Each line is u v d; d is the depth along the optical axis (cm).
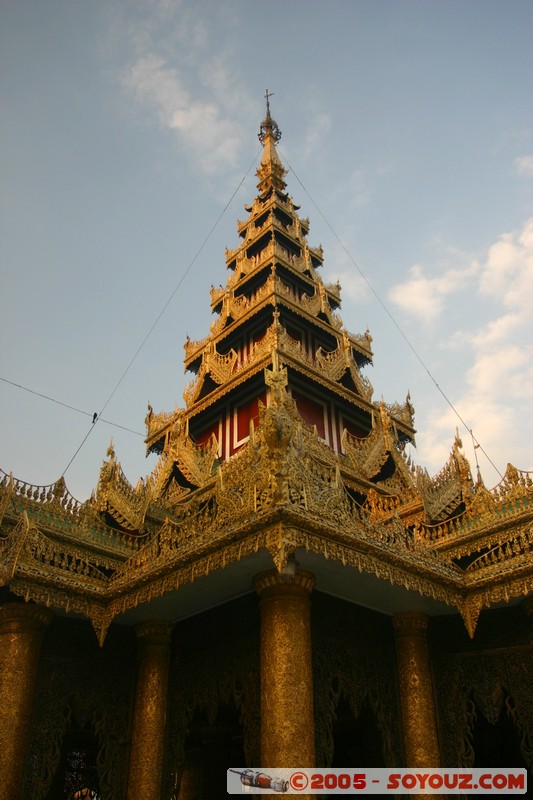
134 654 1700
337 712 1895
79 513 1862
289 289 3030
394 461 2444
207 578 1392
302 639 1265
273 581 1310
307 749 1169
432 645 1662
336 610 1546
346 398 2645
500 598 1474
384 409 2594
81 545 1756
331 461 2245
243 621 1529
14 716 1397
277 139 3906
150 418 2953
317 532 1205
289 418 1287
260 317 2830
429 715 1532
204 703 1540
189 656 1630
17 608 1492
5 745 1367
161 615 1644
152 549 1474
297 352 2545
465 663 1611
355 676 1509
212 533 1296
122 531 1966
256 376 2505
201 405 2686
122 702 1633
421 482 1973
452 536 1681
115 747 1579
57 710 1526
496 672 1568
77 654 1608
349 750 1892
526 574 1449
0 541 1524
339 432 2622
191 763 2136
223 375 2661
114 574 1562
